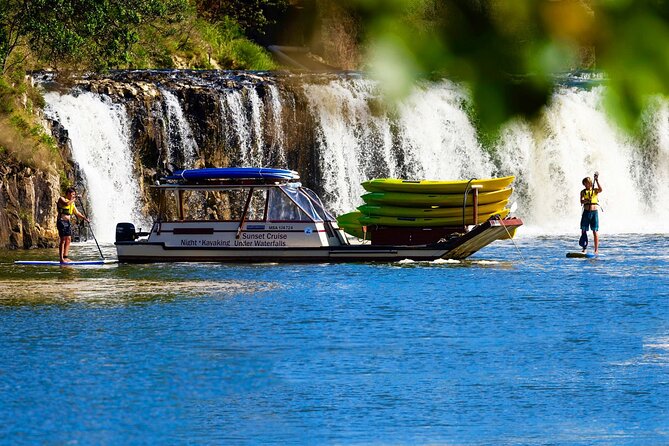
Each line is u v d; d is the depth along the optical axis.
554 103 10.02
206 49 147.12
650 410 36.00
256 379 40.88
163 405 36.81
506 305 59.38
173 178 78.38
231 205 113.69
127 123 112.56
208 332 50.97
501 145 11.45
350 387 39.59
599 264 79.50
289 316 55.53
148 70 129.75
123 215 110.56
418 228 81.62
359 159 120.88
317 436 32.50
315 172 120.50
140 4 122.88
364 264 78.19
